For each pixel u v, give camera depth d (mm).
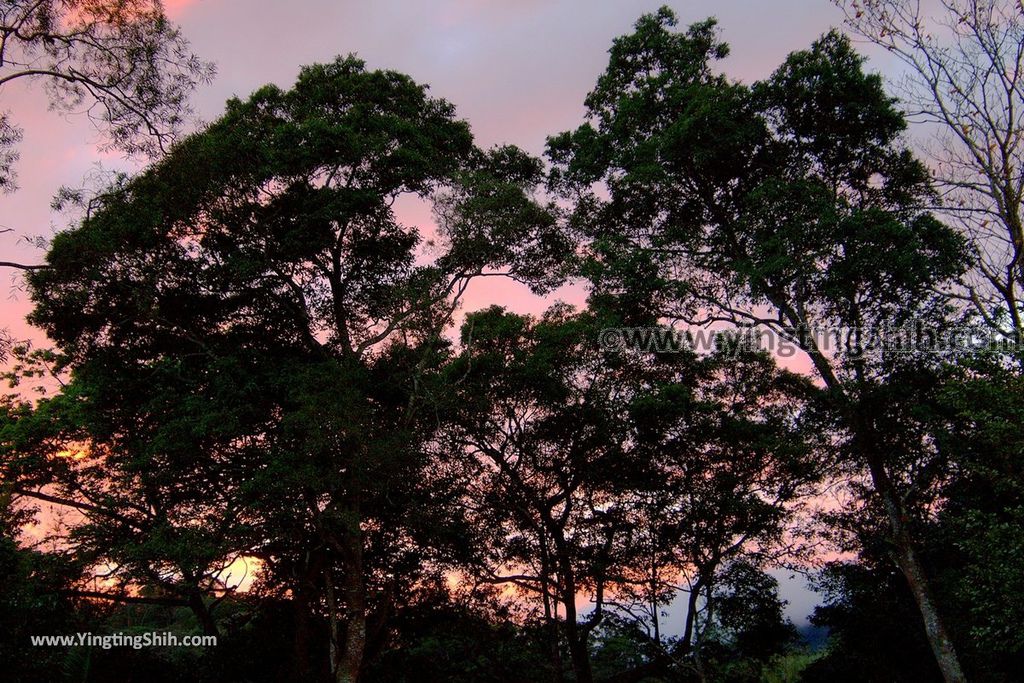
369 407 19438
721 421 22953
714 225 23719
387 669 24297
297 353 21625
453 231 21062
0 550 15398
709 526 24609
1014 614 13758
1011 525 13859
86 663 15977
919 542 21266
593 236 24469
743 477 24219
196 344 20375
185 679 22469
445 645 26266
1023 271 17109
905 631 23203
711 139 21172
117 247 17328
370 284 22719
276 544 19531
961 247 18016
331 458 17797
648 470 23953
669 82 23031
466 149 23359
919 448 20469
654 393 22422
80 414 21047
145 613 33375
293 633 23578
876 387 20406
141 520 20203
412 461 19516
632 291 22141
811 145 21953
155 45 15031
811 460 22594
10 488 20312
